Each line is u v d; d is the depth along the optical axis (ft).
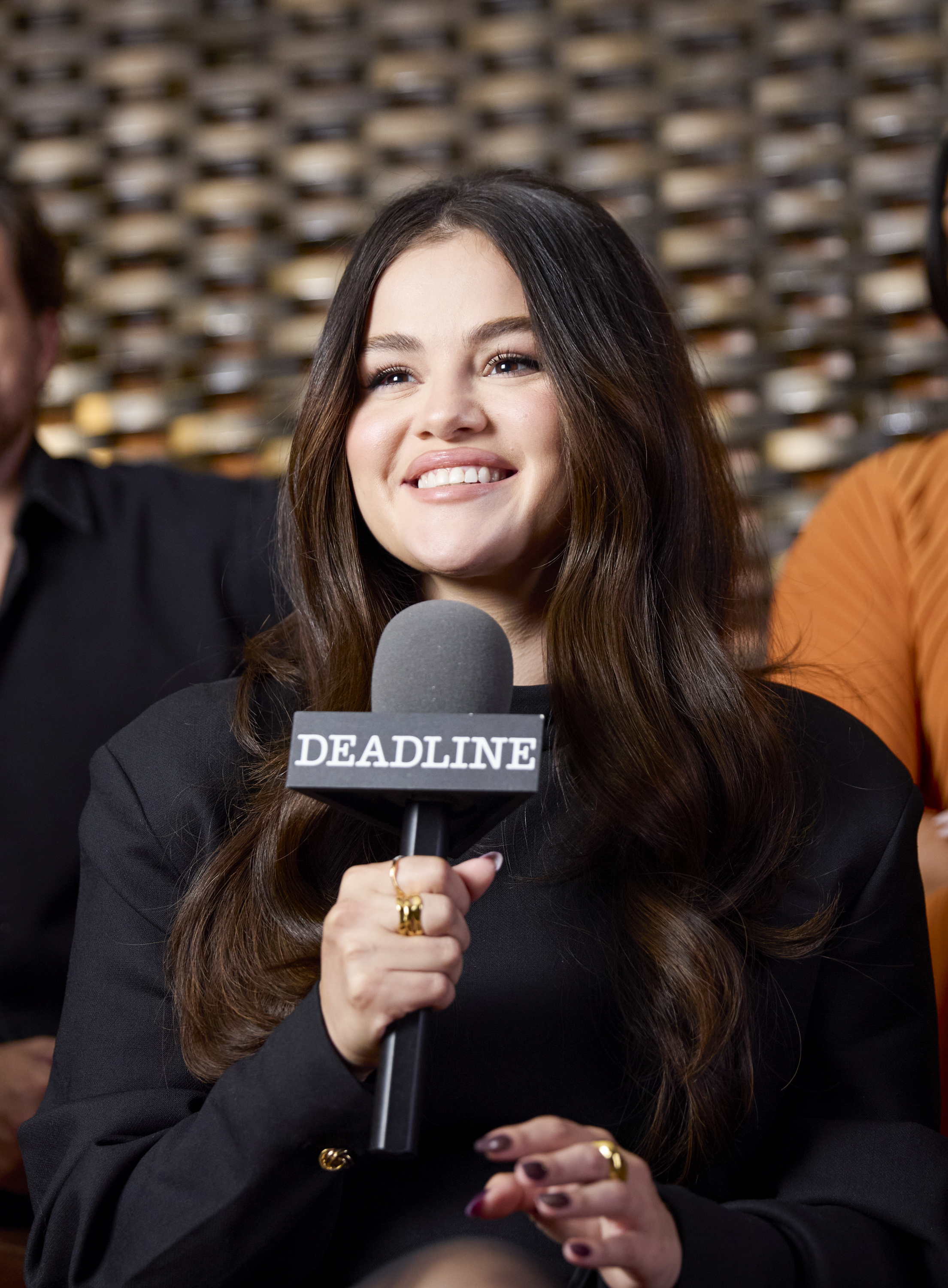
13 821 7.64
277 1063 3.84
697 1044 4.35
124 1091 4.46
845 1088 4.86
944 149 7.65
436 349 4.78
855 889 4.91
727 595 5.42
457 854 3.82
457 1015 4.41
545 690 4.91
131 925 4.71
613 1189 3.46
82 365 10.99
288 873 4.60
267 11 11.13
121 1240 4.01
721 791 4.82
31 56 11.21
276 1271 4.18
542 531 4.84
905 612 7.17
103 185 11.13
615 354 4.91
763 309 10.55
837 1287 4.08
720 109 10.68
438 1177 4.33
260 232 11.04
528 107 10.84
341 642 5.03
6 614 8.12
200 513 8.71
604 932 4.56
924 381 10.37
